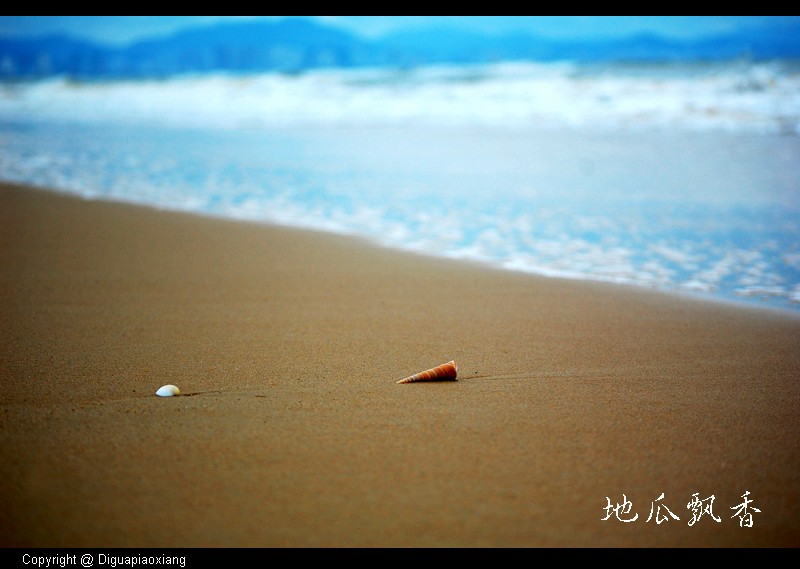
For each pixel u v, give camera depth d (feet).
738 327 17.34
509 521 8.23
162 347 15.14
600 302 19.40
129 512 8.22
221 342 15.56
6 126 69.51
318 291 20.01
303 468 9.29
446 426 10.79
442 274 21.98
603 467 9.57
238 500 8.50
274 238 26.37
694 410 11.82
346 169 41.52
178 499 8.50
